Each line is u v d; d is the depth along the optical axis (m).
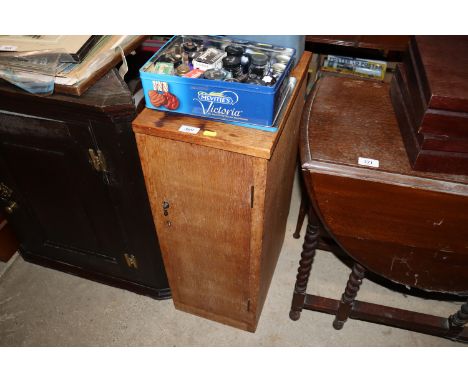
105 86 0.97
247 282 1.27
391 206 0.97
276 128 0.91
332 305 1.40
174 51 1.01
